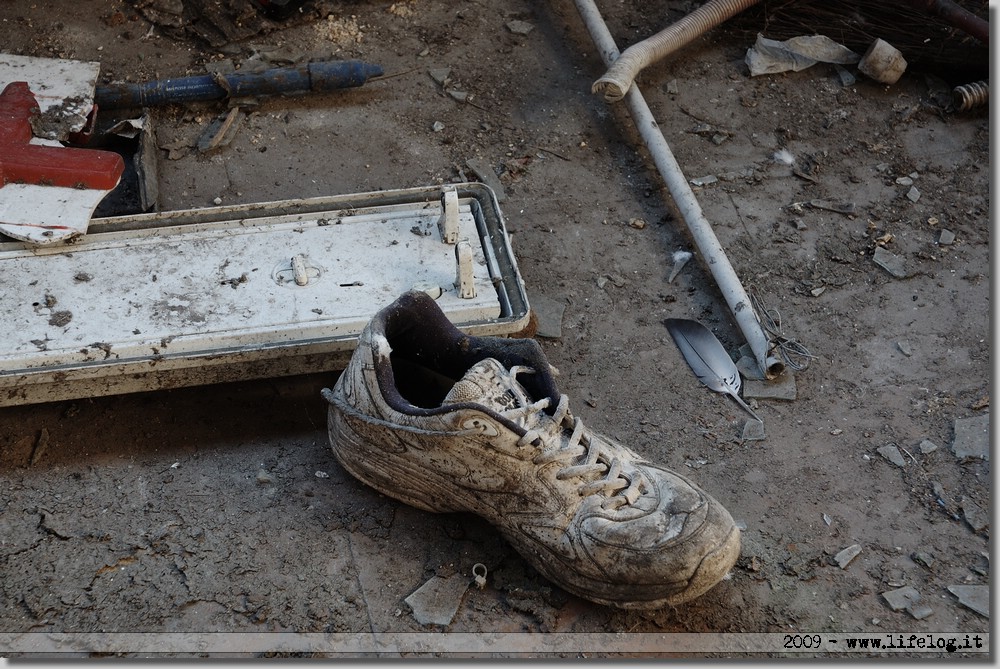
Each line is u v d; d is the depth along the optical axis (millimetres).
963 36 3896
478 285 2713
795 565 2379
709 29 4004
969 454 2650
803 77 3932
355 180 3430
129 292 2639
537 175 3502
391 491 2451
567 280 3148
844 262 3234
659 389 2832
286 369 2617
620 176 3525
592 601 2256
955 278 3191
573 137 3664
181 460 2574
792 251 3270
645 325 3021
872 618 2275
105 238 2801
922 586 2346
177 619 2223
